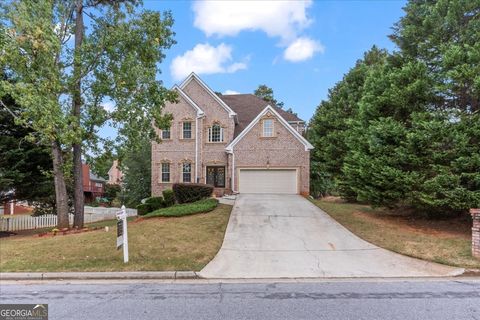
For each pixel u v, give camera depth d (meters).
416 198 12.26
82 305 5.48
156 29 13.78
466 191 10.73
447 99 12.65
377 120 13.83
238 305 5.44
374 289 6.39
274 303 5.54
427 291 6.24
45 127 11.28
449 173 11.09
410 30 13.37
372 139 13.16
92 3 14.73
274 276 7.41
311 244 10.20
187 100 24.97
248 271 7.75
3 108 14.70
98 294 6.10
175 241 10.00
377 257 8.88
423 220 13.38
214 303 5.55
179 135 25.02
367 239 10.69
